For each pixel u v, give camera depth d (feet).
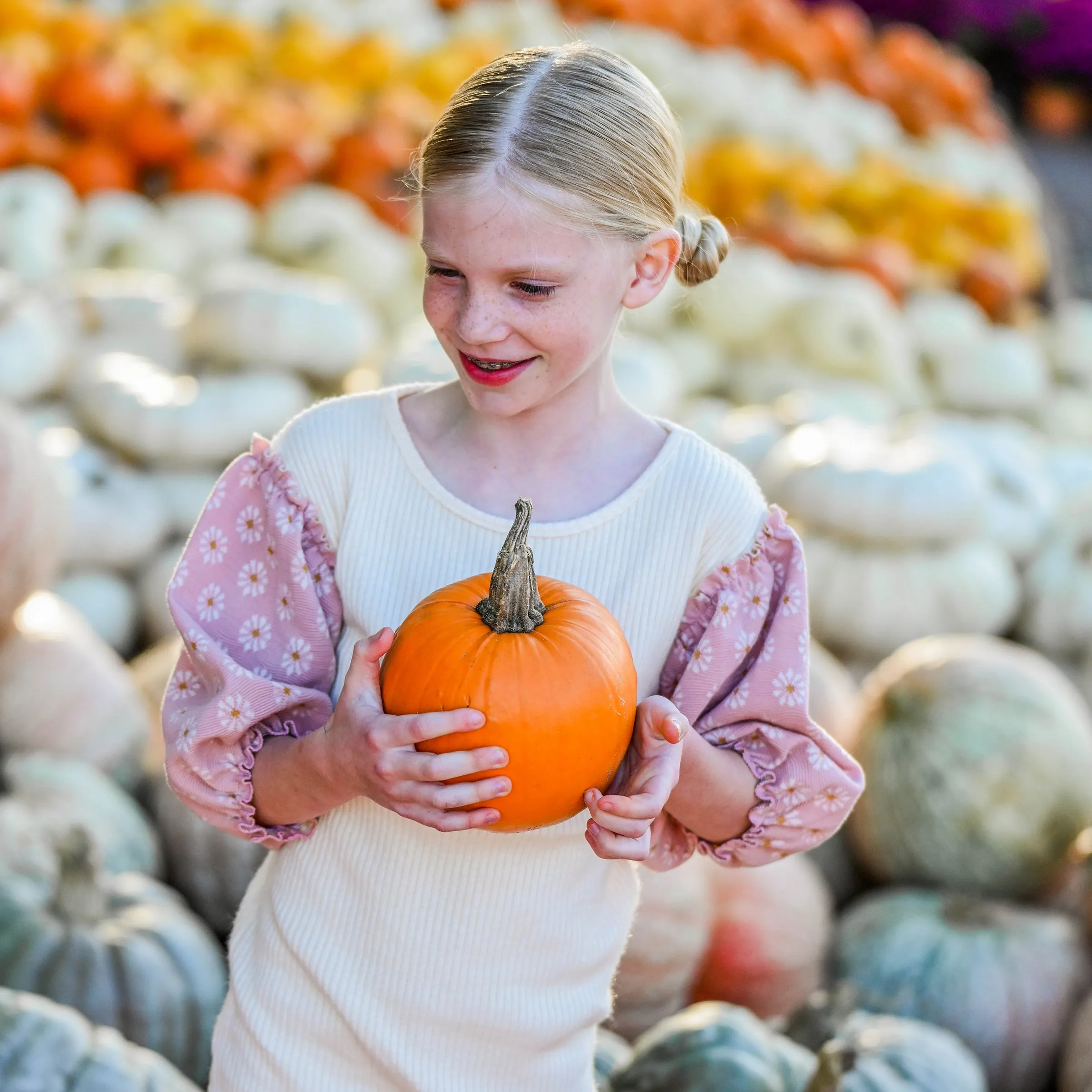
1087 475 17.10
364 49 25.32
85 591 13.64
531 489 5.51
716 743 5.67
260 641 5.62
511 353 4.96
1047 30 42.06
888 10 42.16
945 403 19.72
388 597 5.53
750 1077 7.97
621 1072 8.27
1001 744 11.01
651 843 5.86
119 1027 8.36
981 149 29.58
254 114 21.71
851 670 14.60
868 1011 9.96
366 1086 5.63
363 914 5.53
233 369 15.02
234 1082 5.74
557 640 4.85
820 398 17.31
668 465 5.57
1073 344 21.42
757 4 30.42
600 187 4.82
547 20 27.50
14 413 11.32
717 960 10.21
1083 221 32.76
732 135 25.38
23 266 17.10
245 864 10.00
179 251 18.49
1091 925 10.44
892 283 20.95
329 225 18.66
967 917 10.51
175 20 25.25
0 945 8.43
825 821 5.74
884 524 14.11
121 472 14.28
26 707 10.90
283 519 5.54
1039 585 15.56
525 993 5.57
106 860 9.74
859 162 27.07
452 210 4.82
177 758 5.38
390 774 4.67
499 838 5.40
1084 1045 9.62
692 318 19.36
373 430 5.58
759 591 5.64
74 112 20.61
